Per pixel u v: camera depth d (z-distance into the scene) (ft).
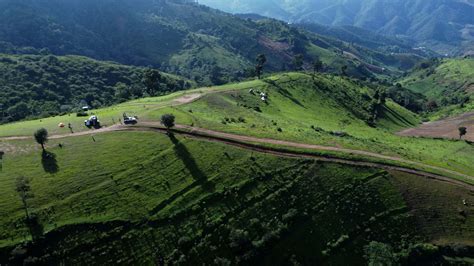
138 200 279.28
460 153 488.02
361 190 320.70
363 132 545.03
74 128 378.53
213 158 327.88
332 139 410.11
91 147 334.65
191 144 342.64
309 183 317.63
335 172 332.80
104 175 298.15
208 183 301.02
